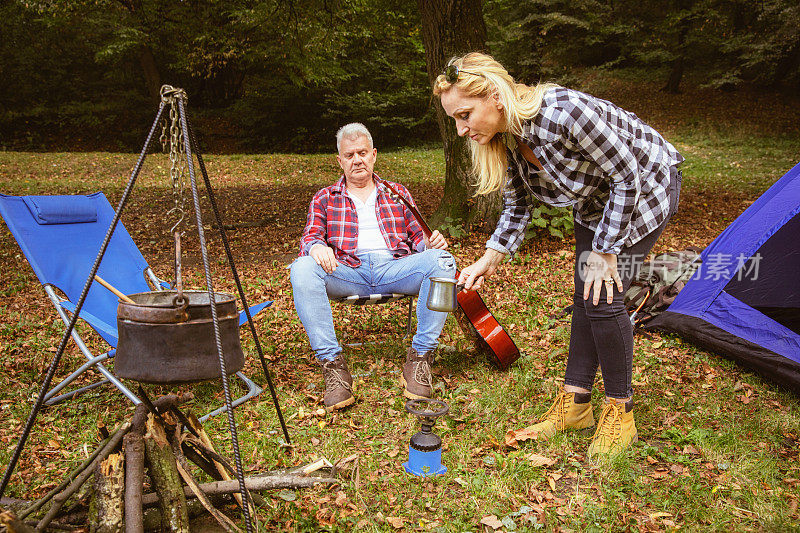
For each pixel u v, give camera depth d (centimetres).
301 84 1952
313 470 236
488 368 364
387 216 362
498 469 250
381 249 355
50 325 468
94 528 180
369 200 365
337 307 507
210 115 2367
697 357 375
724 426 288
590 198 248
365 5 1359
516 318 459
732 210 991
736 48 2153
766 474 245
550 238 727
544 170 237
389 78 2148
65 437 280
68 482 197
